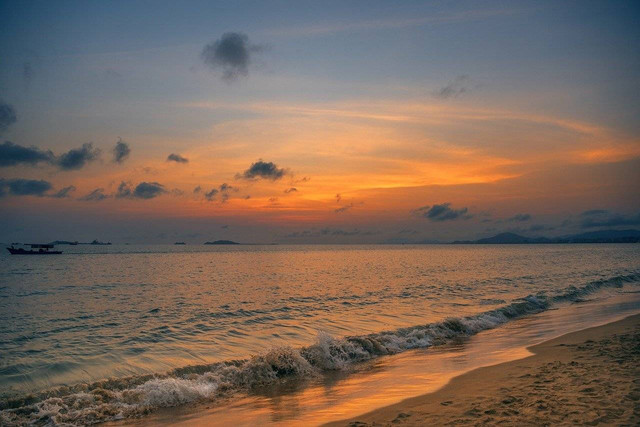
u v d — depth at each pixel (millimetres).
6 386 11578
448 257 116312
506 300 27703
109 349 15727
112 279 49562
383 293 33281
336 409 9492
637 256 102812
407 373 12492
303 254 167000
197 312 24828
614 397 8414
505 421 7578
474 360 13578
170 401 10586
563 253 134375
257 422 8953
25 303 29234
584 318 20516
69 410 9859
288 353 13633
